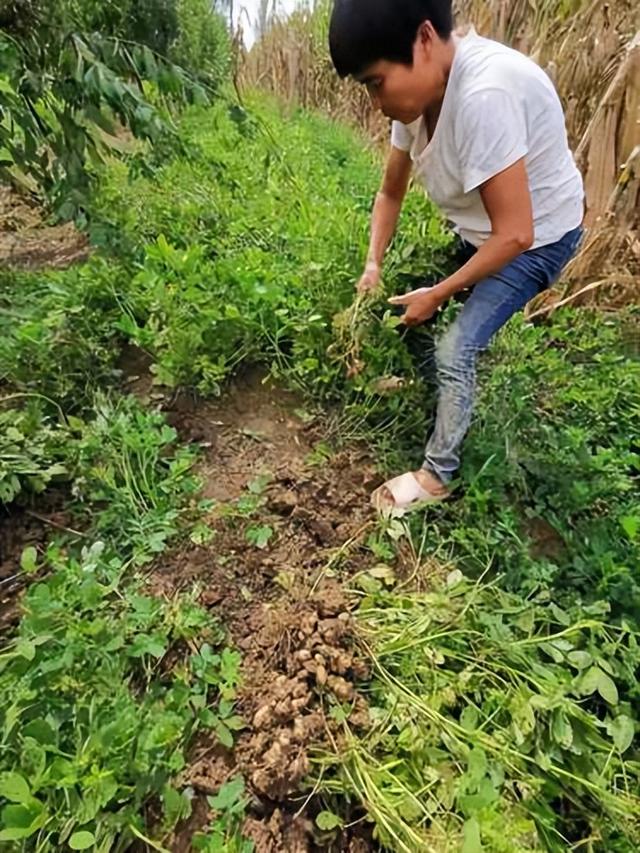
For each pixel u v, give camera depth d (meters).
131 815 1.16
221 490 1.93
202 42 6.75
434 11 1.42
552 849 1.19
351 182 4.29
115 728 1.19
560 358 2.54
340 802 1.25
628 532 1.72
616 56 3.09
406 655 1.43
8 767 1.20
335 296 2.32
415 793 1.22
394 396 2.14
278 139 5.02
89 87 1.97
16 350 2.13
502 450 1.97
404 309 2.12
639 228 2.97
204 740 1.32
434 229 2.35
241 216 3.21
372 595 1.58
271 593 1.63
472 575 1.71
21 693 1.26
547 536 1.86
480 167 1.48
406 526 1.78
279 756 1.23
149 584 1.62
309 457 2.04
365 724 1.30
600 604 1.54
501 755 1.26
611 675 1.45
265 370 2.32
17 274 2.71
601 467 1.97
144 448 1.88
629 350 2.68
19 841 1.12
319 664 1.36
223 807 1.20
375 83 1.51
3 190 3.61
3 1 1.96
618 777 1.32
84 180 2.24
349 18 1.42
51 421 2.03
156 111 2.25
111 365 2.26
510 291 1.72
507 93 1.46
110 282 2.42
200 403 2.20
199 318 2.26
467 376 1.78
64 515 1.80
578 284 3.01
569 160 1.69
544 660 1.51
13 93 2.02
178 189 3.35
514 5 3.75
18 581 1.65
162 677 1.41
